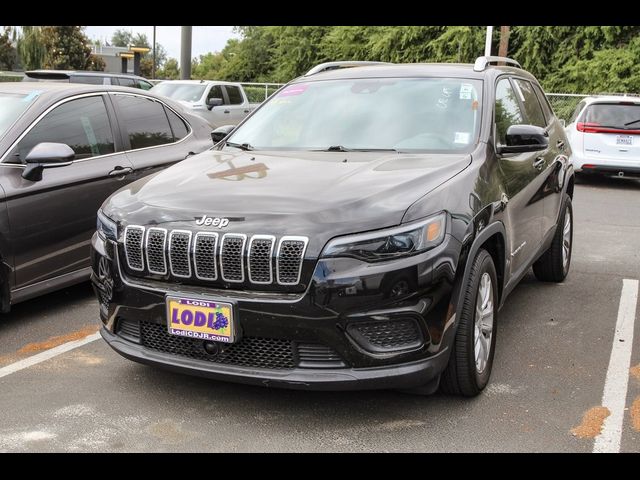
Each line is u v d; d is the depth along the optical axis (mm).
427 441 3375
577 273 6605
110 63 79125
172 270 3451
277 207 3371
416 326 3285
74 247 5242
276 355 3348
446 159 3971
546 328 5016
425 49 28719
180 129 6406
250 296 3279
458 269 3393
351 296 3182
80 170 5285
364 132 4449
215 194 3596
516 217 4395
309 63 33125
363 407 3721
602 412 3680
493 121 4387
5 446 3320
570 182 6156
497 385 4012
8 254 4750
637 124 12570
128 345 3703
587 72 24875
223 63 43625
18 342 4715
